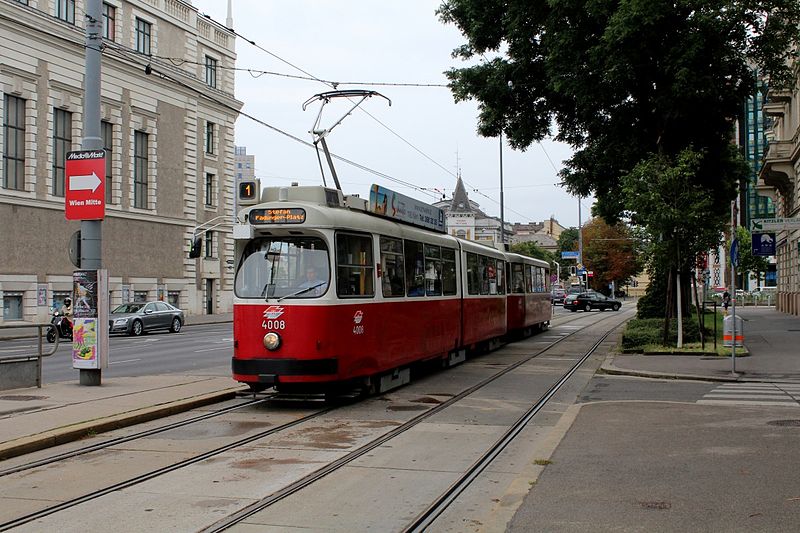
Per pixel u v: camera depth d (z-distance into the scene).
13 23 39.78
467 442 9.98
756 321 38.84
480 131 28.08
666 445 9.11
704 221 21.48
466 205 126.44
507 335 28.53
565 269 113.62
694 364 18.81
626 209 23.38
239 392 13.78
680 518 6.09
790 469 7.77
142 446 9.76
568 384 16.19
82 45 43.88
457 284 19.30
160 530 6.30
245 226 12.78
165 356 23.50
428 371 18.48
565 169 29.25
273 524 6.43
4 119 39.75
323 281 12.54
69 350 27.08
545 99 27.05
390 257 14.75
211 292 58.62
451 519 6.63
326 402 13.44
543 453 8.69
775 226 20.44
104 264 46.50
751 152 84.88
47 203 41.91
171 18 52.56
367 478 8.08
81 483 7.89
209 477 8.12
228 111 60.00
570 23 23.14
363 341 13.38
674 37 21.95
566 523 6.01
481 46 26.58
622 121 25.44
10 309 39.94
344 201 13.65
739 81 23.81
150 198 50.66
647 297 32.06
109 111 46.91
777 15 21.95
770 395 13.95
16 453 9.13
